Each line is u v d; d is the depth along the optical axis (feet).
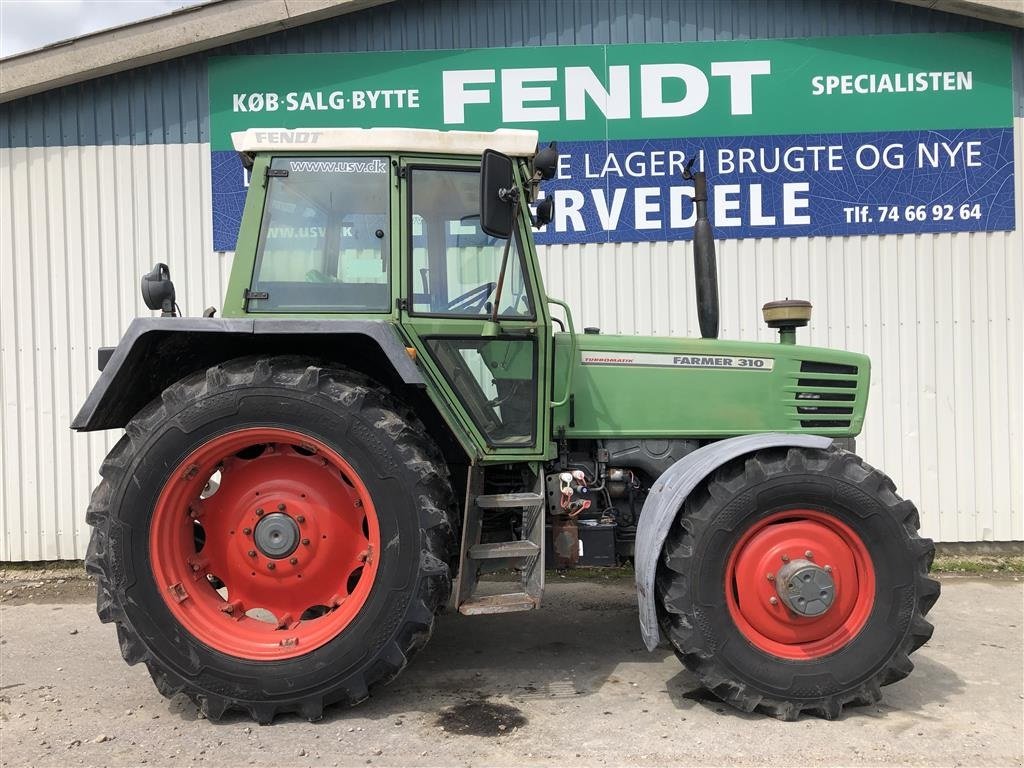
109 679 10.85
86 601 14.99
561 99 17.21
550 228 17.46
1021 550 17.29
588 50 17.13
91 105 16.98
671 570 9.49
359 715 9.46
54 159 17.01
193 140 17.11
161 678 9.09
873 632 9.21
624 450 11.46
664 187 17.31
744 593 9.32
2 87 16.30
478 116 17.26
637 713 9.51
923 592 9.27
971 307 17.26
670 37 17.15
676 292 17.38
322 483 9.56
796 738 8.79
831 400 11.62
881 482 9.37
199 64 17.06
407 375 9.10
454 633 12.87
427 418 10.22
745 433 11.43
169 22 16.38
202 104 17.07
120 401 9.50
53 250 17.04
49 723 9.32
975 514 17.25
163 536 9.12
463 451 10.51
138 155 17.04
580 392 11.25
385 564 9.02
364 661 9.00
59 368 17.08
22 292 17.04
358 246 10.00
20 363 17.03
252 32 16.63
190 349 9.93
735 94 17.19
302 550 9.47
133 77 16.99
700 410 11.39
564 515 11.10
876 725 9.12
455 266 10.25
